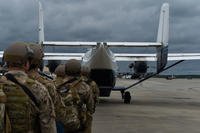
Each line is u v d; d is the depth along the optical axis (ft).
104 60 71.15
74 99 19.88
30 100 12.26
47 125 12.64
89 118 21.50
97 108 68.85
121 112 62.64
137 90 138.82
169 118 56.39
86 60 73.15
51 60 91.81
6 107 11.98
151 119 54.70
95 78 73.05
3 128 11.46
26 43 13.11
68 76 20.45
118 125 48.11
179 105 78.18
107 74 72.59
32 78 12.96
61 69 20.63
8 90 12.07
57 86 20.02
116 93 116.37
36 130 12.66
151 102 84.48
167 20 78.33
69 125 18.08
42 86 12.63
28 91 12.26
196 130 45.75
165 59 76.64
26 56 12.66
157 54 77.97
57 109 15.53
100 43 70.74
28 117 12.23
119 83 201.16
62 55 95.30
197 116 59.88
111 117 55.83
